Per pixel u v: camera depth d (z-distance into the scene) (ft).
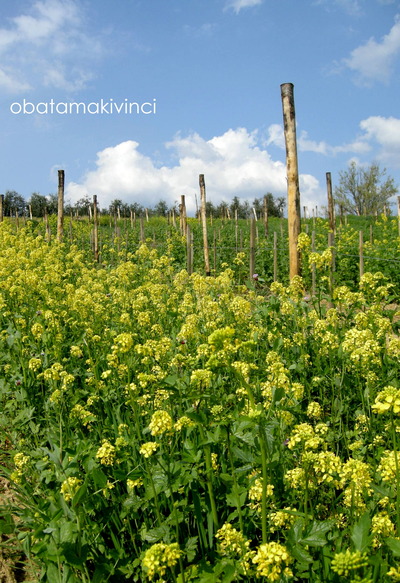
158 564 7.48
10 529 10.82
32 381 17.53
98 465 10.55
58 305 26.50
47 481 10.95
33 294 28.32
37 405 16.88
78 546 9.09
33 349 19.66
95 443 13.52
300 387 12.80
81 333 22.21
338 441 13.56
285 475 10.39
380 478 10.48
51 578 9.64
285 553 6.94
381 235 78.38
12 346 20.07
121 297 27.71
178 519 9.77
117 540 10.63
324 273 21.03
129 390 12.63
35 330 20.04
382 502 9.43
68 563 8.87
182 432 11.91
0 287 28.25
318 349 17.39
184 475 10.28
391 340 15.40
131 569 9.79
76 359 19.52
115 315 26.71
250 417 8.34
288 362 17.11
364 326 16.72
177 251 63.62
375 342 13.57
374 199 196.85
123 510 10.64
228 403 14.29
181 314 24.61
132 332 21.45
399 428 9.29
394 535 8.68
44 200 215.10
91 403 14.82
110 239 86.84
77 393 15.43
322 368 17.07
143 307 25.44
